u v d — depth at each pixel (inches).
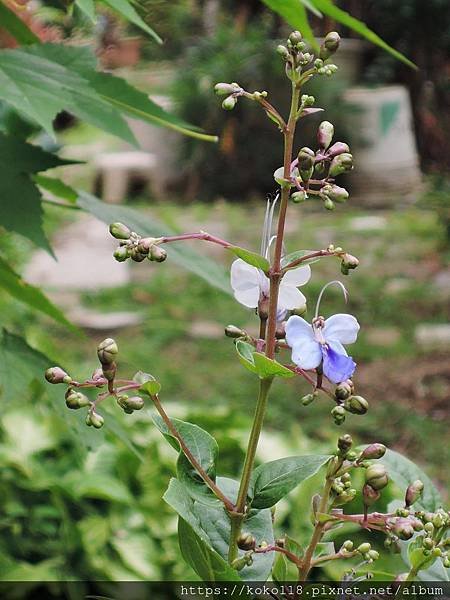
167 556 40.4
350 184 178.5
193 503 16.0
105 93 23.8
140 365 94.3
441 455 74.2
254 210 171.0
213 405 84.0
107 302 116.0
